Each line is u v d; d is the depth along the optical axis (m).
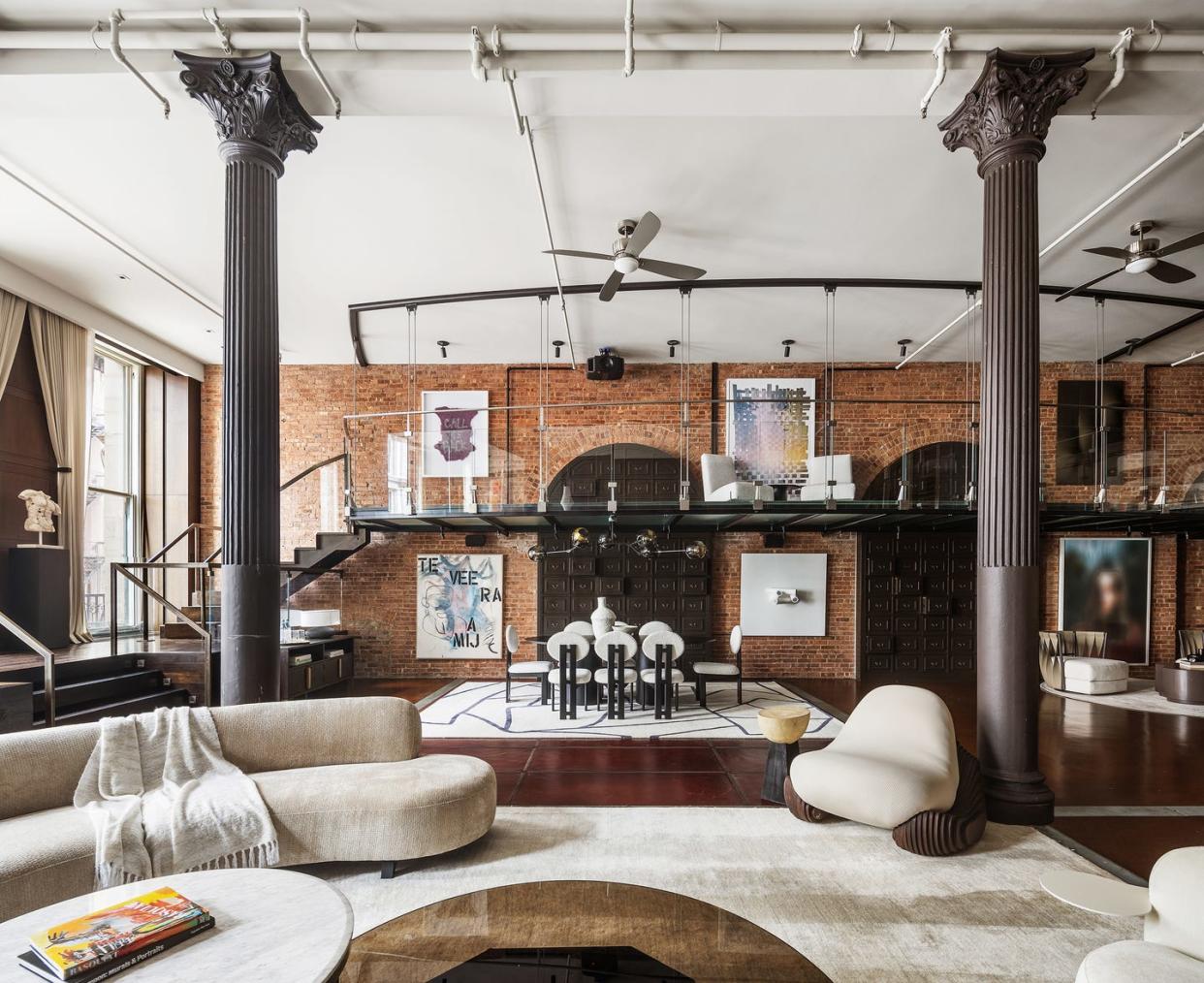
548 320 7.97
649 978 1.75
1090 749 5.36
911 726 3.79
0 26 3.75
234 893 2.03
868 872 3.13
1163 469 7.44
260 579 3.77
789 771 3.87
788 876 3.09
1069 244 6.21
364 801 3.05
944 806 3.40
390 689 8.16
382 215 5.75
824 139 4.75
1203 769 4.83
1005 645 3.81
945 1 3.64
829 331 8.25
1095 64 3.82
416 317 7.89
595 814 3.88
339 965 1.71
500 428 7.57
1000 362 3.89
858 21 3.79
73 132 4.56
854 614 9.09
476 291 7.28
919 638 9.09
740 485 7.08
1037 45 3.78
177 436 8.82
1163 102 4.08
